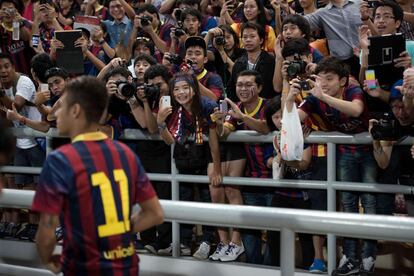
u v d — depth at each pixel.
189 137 5.81
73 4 10.84
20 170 6.63
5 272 4.04
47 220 2.82
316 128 5.46
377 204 5.28
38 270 3.92
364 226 2.83
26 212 7.09
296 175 5.62
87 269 2.86
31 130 6.68
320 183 5.29
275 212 3.04
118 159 2.97
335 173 5.29
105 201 2.88
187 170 5.95
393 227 2.78
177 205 3.26
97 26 8.55
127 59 8.71
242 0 9.09
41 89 6.56
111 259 2.89
